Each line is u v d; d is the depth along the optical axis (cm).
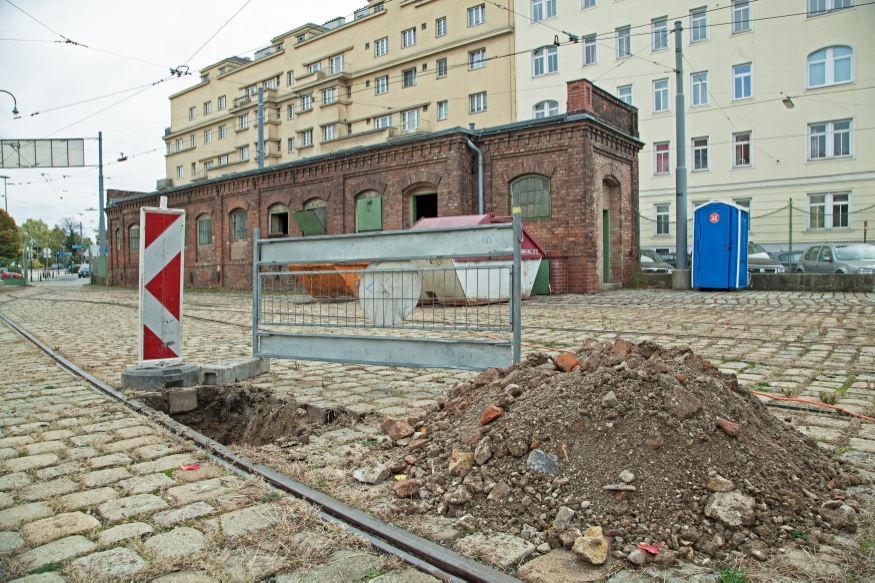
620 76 3453
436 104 4222
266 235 2659
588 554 234
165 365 587
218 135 5975
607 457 287
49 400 521
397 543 254
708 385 323
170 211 589
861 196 2830
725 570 230
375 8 4772
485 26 3947
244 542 251
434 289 531
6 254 6900
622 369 336
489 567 232
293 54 5184
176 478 327
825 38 2881
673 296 1612
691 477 274
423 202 2328
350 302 582
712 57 3173
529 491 281
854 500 282
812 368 618
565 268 1792
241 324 1152
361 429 424
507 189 1903
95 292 2898
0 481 324
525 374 384
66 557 239
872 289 1616
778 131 3022
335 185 2328
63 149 2894
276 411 507
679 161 1883
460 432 343
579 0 3566
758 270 2162
